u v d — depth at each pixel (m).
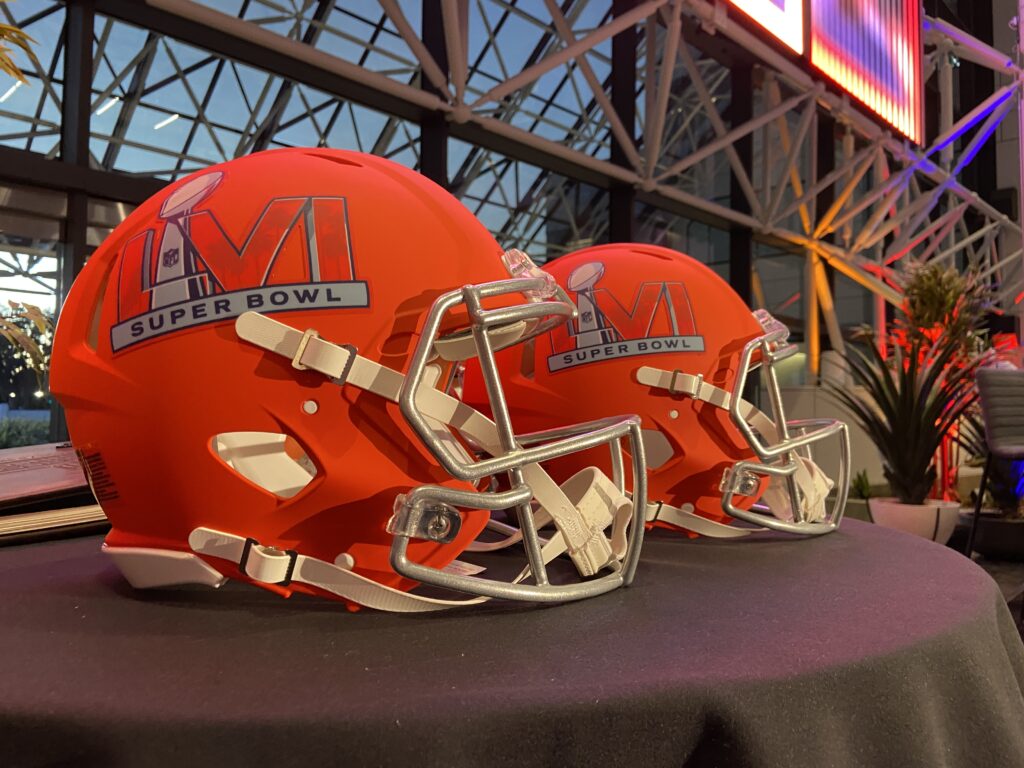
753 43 4.36
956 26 5.80
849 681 0.41
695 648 0.44
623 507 0.63
